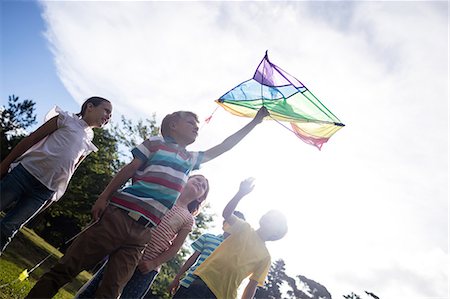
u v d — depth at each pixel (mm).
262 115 3004
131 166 2430
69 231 26359
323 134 3523
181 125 2693
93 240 2207
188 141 2717
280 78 3439
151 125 21625
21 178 2701
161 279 16484
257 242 3320
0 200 2658
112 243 2248
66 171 2861
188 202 3400
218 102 3582
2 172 2672
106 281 2252
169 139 2662
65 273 2146
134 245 2340
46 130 2803
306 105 3404
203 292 2994
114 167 21891
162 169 2484
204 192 3555
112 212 2295
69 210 21422
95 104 3113
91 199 21672
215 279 3037
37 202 2791
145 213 2344
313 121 3391
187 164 2627
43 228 25594
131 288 3193
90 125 3111
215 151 2834
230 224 3314
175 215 3246
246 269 3156
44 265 12633
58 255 16766
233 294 3072
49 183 2793
